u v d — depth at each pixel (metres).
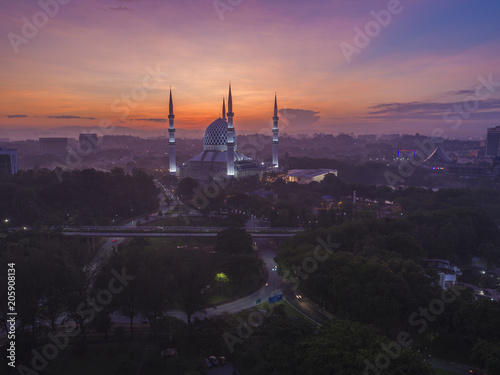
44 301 105.75
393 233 162.38
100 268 115.12
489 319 94.75
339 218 198.50
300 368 81.31
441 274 129.62
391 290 108.38
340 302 111.69
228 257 142.00
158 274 107.88
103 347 98.88
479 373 91.25
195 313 120.12
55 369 88.12
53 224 196.00
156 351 96.25
